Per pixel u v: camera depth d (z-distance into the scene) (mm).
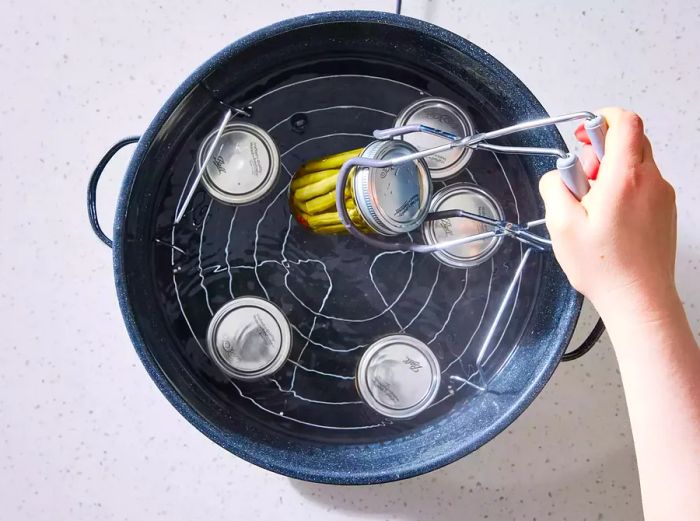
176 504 806
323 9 816
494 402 661
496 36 829
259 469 810
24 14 812
